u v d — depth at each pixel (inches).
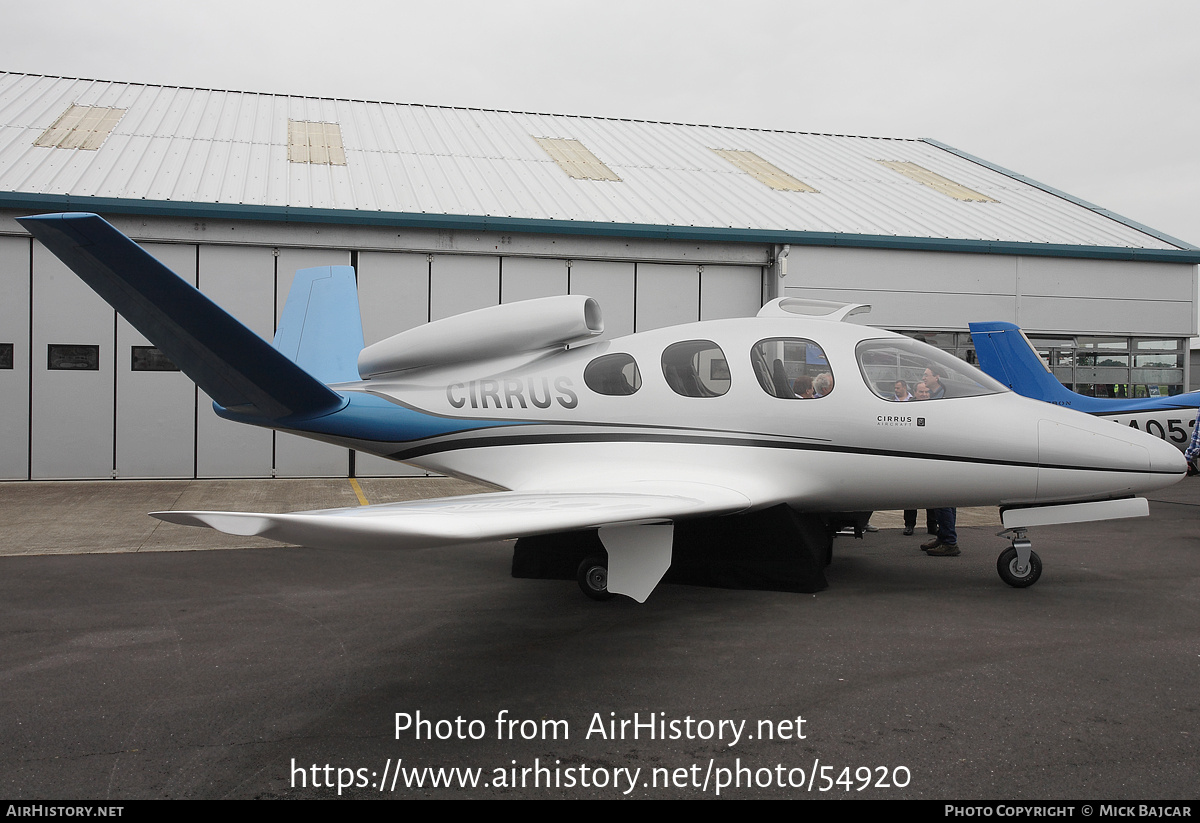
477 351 235.0
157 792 105.4
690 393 212.5
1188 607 195.3
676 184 574.2
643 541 177.2
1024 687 141.2
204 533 296.8
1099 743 118.6
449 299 462.6
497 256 466.6
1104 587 216.4
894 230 515.5
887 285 503.5
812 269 494.9
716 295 494.0
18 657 158.7
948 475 203.5
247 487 414.3
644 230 470.9
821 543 229.3
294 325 275.9
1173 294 543.5
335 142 577.0
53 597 206.4
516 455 227.8
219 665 154.8
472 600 205.0
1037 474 200.1
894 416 203.3
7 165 441.7
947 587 217.2
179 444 438.6
